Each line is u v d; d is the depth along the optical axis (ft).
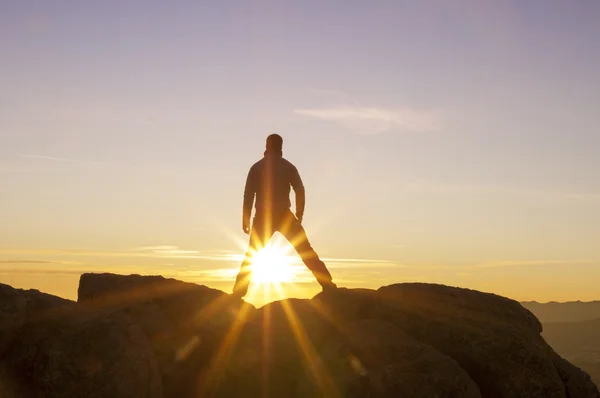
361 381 31.35
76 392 28.37
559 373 34.19
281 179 39.91
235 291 39.47
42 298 31.01
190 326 35.12
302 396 33.32
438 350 34.14
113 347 29.89
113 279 37.19
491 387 32.91
